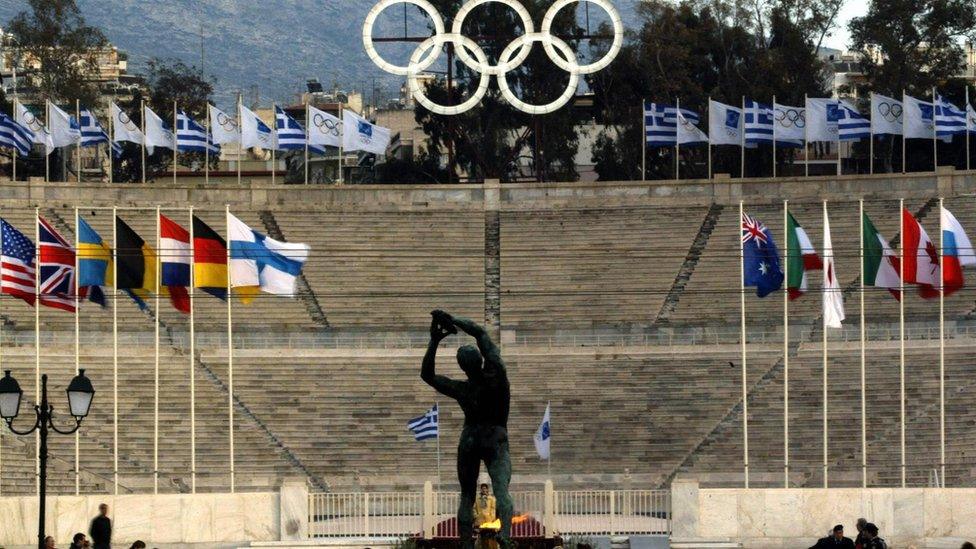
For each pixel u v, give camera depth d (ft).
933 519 383.86
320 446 515.91
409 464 509.76
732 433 517.96
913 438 506.48
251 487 497.05
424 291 622.54
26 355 553.64
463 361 253.03
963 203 646.74
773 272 445.78
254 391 541.34
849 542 327.26
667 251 642.22
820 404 527.81
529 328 602.44
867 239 451.53
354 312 604.08
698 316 599.16
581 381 552.41
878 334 571.69
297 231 655.35
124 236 429.79
